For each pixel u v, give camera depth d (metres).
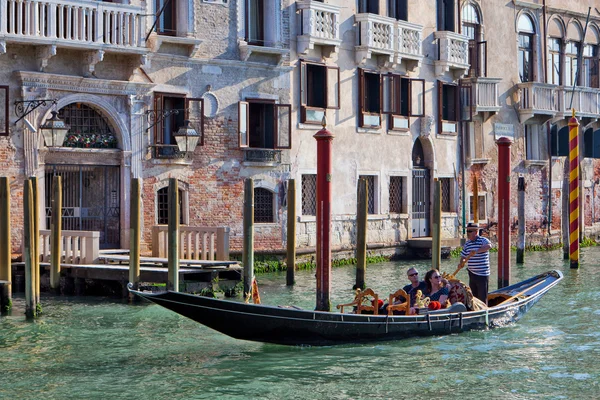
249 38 32.84
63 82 28.31
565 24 45.81
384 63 36.97
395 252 37.75
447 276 21.28
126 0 29.61
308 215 34.66
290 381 16.94
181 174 31.11
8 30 27.30
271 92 33.31
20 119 27.67
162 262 26.61
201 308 18.25
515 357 18.77
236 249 32.41
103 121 29.77
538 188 44.56
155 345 19.69
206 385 16.67
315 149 34.84
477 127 41.41
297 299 25.69
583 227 45.59
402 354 18.88
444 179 40.44
